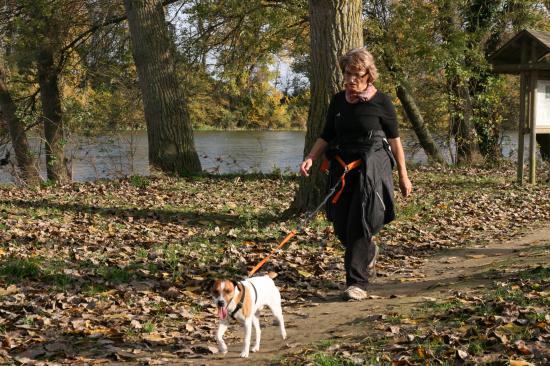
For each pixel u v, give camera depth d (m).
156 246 8.88
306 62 21.27
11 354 5.14
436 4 18.95
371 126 6.28
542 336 4.35
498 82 19.70
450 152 20.81
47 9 19.20
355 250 6.42
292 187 14.59
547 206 12.27
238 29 19.67
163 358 4.95
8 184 15.98
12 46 20.16
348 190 6.40
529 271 6.59
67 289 6.89
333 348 4.69
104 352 5.15
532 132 14.89
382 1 19.12
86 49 20.55
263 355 4.85
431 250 8.95
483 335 4.46
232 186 14.74
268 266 7.88
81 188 13.84
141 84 16.50
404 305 5.83
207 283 4.83
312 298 6.66
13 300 6.46
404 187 6.50
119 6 19.81
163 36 16.39
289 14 18.38
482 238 9.63
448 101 20.08
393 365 4.15
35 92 22.06
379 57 18.94
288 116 43.47
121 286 6.97
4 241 8.83
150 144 16.52
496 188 14.61
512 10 21.06
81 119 20.19
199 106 37.25
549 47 14.04
